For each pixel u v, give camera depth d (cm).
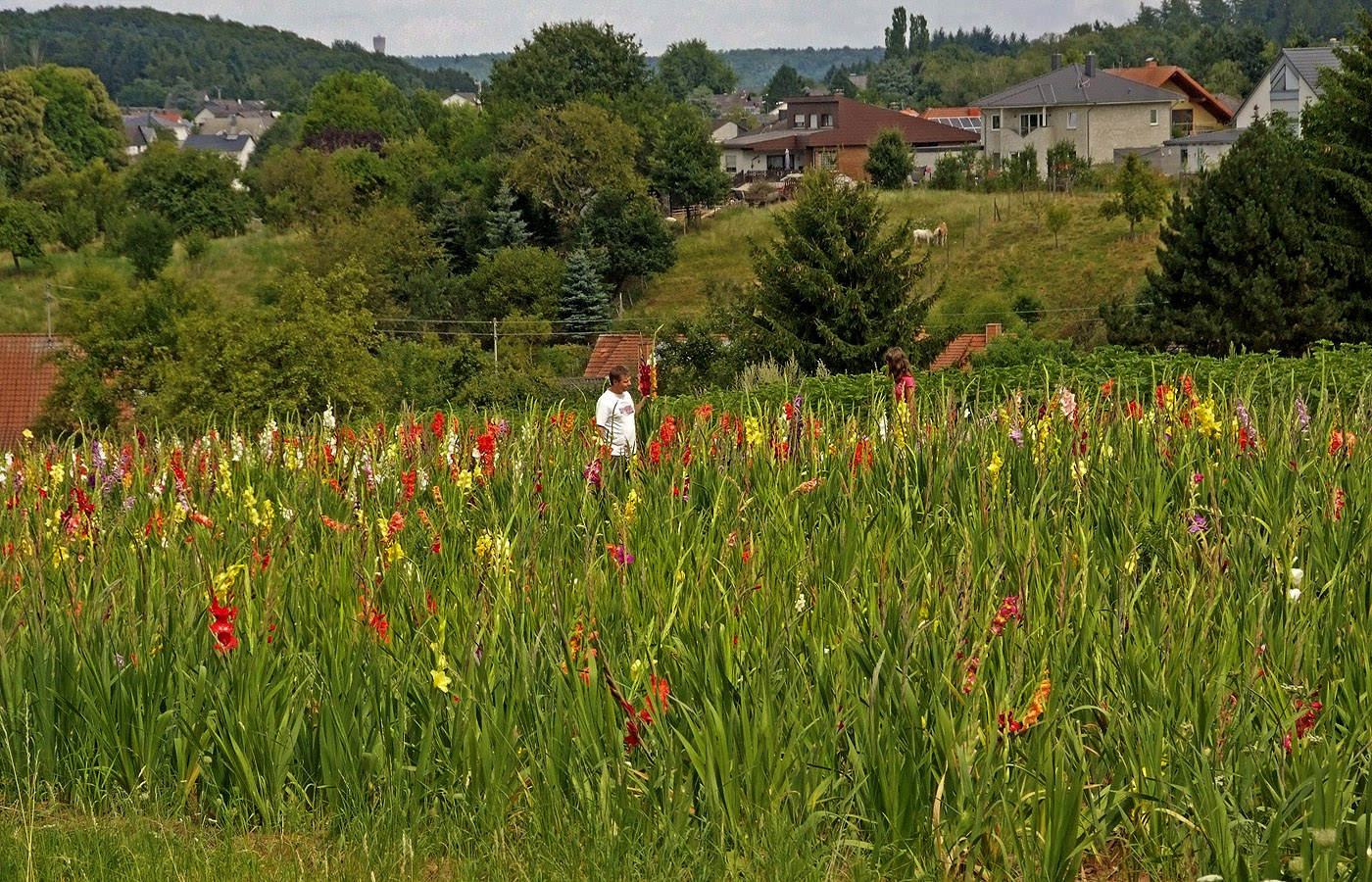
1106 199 6912
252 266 8575
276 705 655
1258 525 856
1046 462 1047
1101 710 600
